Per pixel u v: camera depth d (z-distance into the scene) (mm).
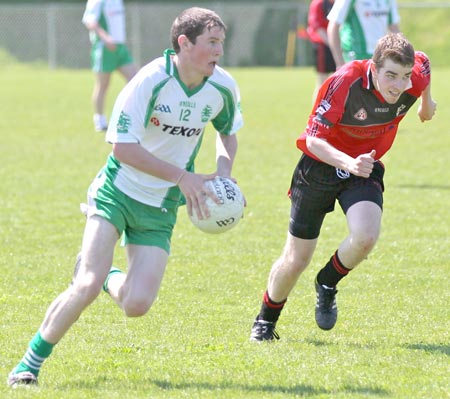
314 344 19344
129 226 16984
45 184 39812
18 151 49312
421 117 20266
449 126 59875
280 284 19281
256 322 19859
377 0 36125
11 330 20328
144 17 133000
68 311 16047
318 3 50406
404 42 17344
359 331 20422
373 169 19047
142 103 16328
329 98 18109
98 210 16750
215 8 136125
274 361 17859
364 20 36031
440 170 43031
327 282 19422
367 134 18797
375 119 18500
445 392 15875
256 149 50375
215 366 17531
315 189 18703
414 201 35906
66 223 32375
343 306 22594
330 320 19781
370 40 36219
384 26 36438
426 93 19375
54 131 58125
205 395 15727
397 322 21109
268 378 16719
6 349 18812
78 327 20578
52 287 24375
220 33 16141
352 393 15805
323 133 18219
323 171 18594
